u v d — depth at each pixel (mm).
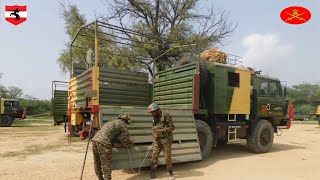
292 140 15672
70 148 11672
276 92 12172
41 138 15484
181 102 9758
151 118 8086
